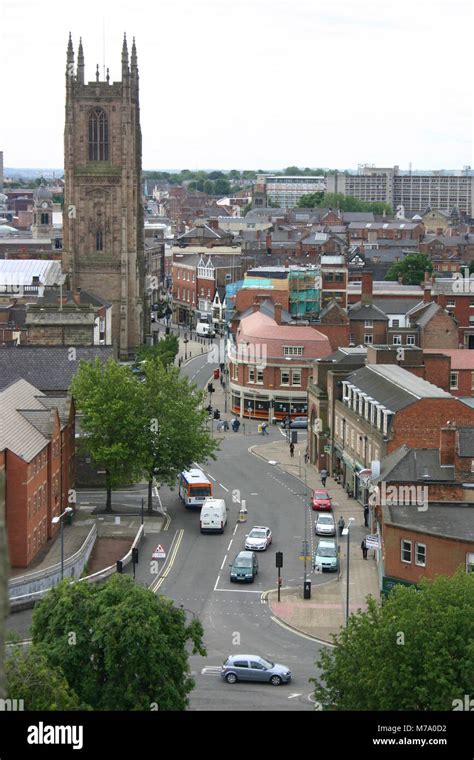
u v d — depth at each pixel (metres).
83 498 133.12
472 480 100.06
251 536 113.81
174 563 108.25
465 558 88.81
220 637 89.75
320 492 128.88
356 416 131.00
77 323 170.00
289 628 92.38
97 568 105.56
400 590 68.38
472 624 63.38
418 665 63.12
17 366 141.00
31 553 102.44
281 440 166.88
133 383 125.31
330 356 157.25
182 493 133.00
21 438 104.69
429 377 152.75
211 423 176.00
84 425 123.31
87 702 65.38
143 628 65.31
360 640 65.81
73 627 67.00
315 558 107.06
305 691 78.62
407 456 102.44
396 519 95.12
